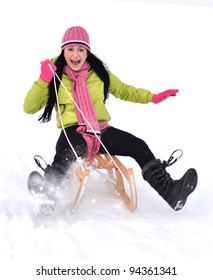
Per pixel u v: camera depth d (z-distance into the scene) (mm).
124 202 3686
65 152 3424
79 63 3695
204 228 3096
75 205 3332
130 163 4699
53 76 3586
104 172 4141
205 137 5629
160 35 11648
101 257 2656
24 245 2758
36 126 5590
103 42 10766
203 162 4809
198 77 8461
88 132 3523
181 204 3236
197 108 6766
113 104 6723
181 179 3174
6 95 6852
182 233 3002
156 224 3139
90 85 3746
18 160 4316
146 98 3896
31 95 3535
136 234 2953
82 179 3311
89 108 3609
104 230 2992
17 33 10664
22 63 8570
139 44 10734
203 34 11969
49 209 3217
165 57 9766
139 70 8773
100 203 3670
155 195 3951
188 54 10109
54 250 2721
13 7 12844
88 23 12367
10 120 5762
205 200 3846
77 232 2959
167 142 5441
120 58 9547
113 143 3512
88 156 3562
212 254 2734
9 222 3029
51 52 9500
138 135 5691
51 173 3285
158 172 3334
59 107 3674
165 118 6301
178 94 7375
